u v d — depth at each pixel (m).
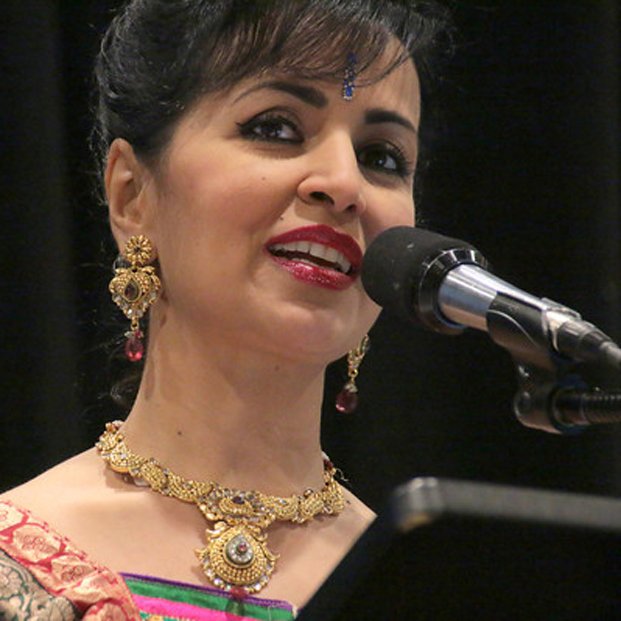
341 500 6.61
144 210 6.42
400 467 10.34
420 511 3.41
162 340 6.34
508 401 10.46
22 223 9.02
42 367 9.05
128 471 6.17
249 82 6.12
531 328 4.50
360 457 10.30
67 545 5.71
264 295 5.99
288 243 6.03
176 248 6.19
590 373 4.79
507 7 10.23
